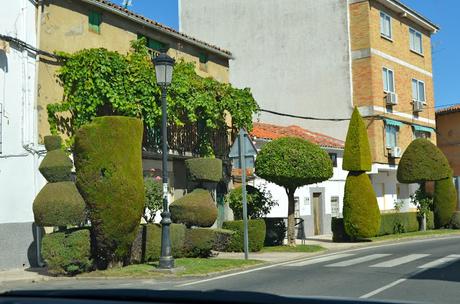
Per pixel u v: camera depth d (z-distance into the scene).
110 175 12.07
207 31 32.62
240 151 15.09
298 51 30.14
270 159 17.94
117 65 15.85
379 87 28.80
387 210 30.36
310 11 29.91
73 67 15.17
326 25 29.45
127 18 17.66
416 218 26.73
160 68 12.86
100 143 12.03
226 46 32.06
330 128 29.17
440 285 9.87
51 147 13.09
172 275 12.00
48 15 14.96
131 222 12.48
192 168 15.84
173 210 15.47
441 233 25.12
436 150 26.81
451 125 37.66
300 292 9.44
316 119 28.02
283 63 30.52
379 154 28.55
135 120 12.70
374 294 9.05
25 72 14.02
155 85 16.66
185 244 15.21
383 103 29.11
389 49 30.02
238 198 18.73
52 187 12.14
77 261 11.92
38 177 14.21
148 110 16.58
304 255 16.78
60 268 11.95
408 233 25.19
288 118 30.23
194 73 18.78
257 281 11.07
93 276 11.93
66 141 14.81
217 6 32.50
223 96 19.70
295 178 17.84
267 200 19.38
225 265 13.50
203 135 19.80
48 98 14.71
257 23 31.36
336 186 26.64
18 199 13.70
